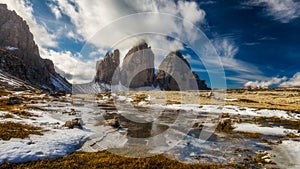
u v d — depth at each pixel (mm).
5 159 10188
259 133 22328
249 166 12414
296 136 21031
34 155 11203
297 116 36312
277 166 12508
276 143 18125
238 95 91688
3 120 18781
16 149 11469
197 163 12523
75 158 11594
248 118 33531
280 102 65188
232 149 16047
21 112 25359
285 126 27047
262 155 14570
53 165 10320
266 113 39250
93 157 12000
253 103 59531
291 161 13391
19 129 15859
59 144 13734
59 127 19172
